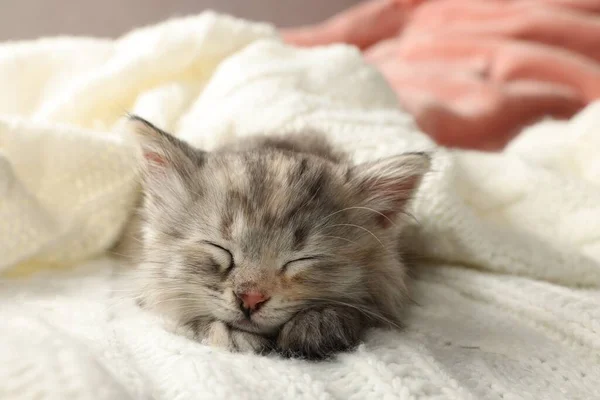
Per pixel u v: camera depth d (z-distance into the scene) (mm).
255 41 416
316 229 285
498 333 281
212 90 385
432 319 294
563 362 267
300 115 353
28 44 428
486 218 343
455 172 338
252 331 279
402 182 300
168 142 300
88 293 291
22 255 296
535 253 320
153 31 415
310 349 270
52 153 310
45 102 403
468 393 239
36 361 219
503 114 500
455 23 627
